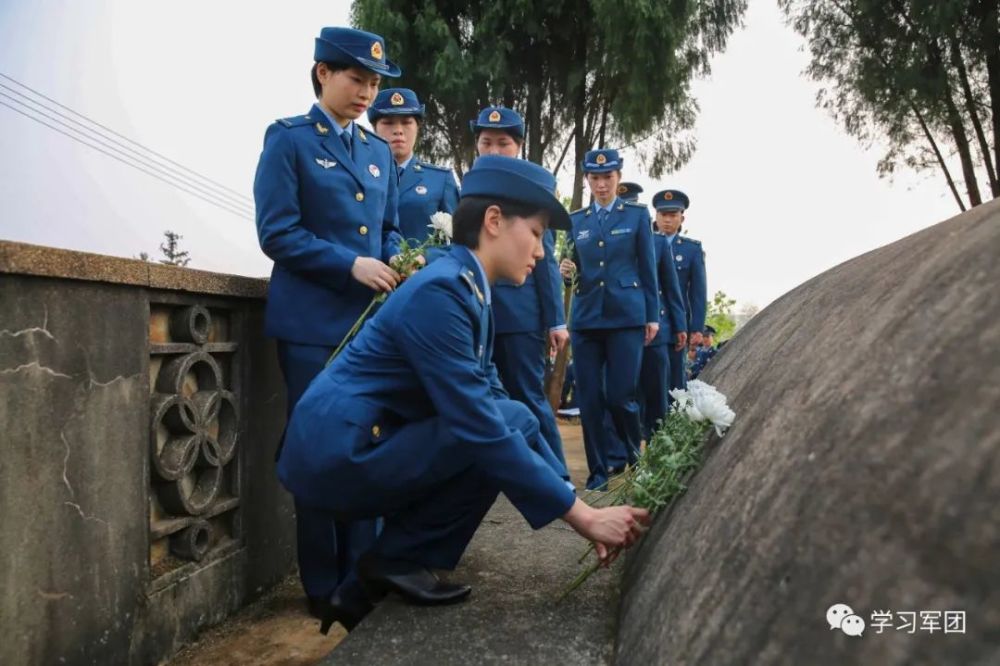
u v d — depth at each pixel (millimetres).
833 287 1780
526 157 13922
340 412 1798
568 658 1487
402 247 2652
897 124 13164
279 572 3035
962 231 1198
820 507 917
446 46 12344
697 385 1750
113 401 2070
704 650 967
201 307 2500
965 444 774
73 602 1912
